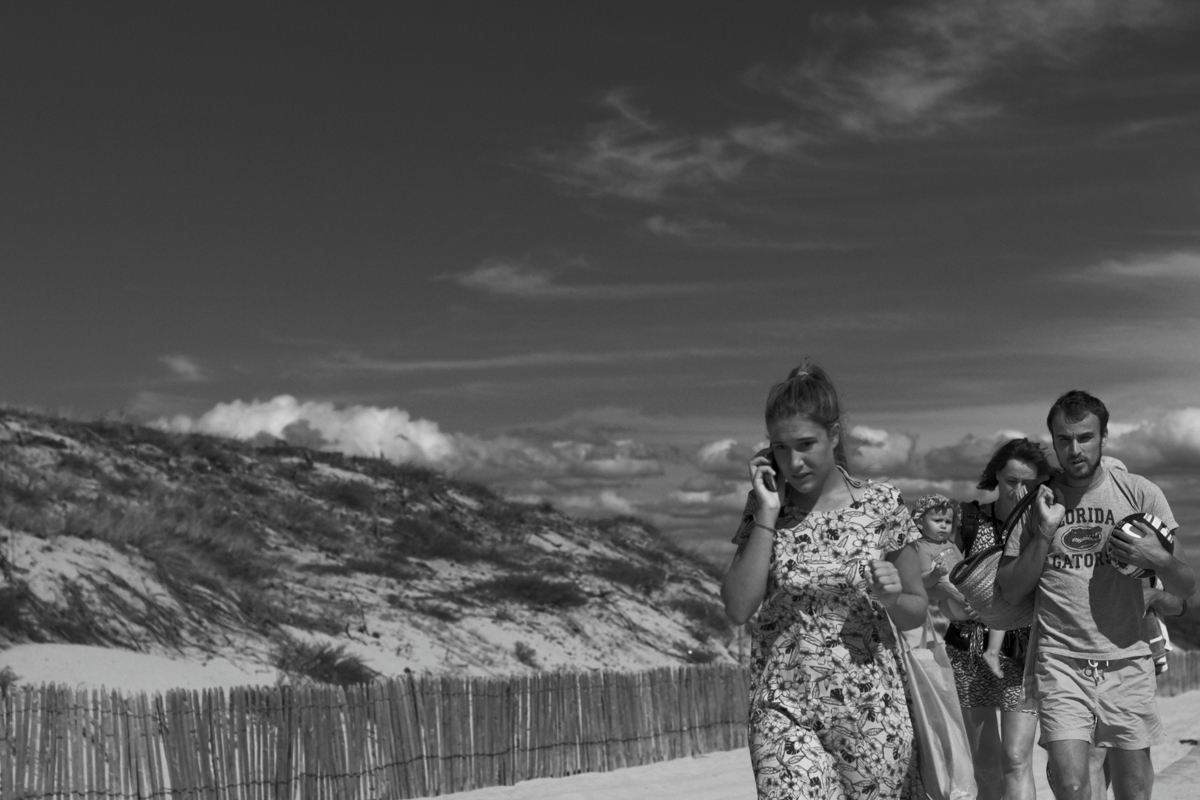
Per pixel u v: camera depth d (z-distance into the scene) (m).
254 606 15.15
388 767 10.70
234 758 9.52
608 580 24.62
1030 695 5.66
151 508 17.42
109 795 8.74
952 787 4.24
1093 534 5.50
